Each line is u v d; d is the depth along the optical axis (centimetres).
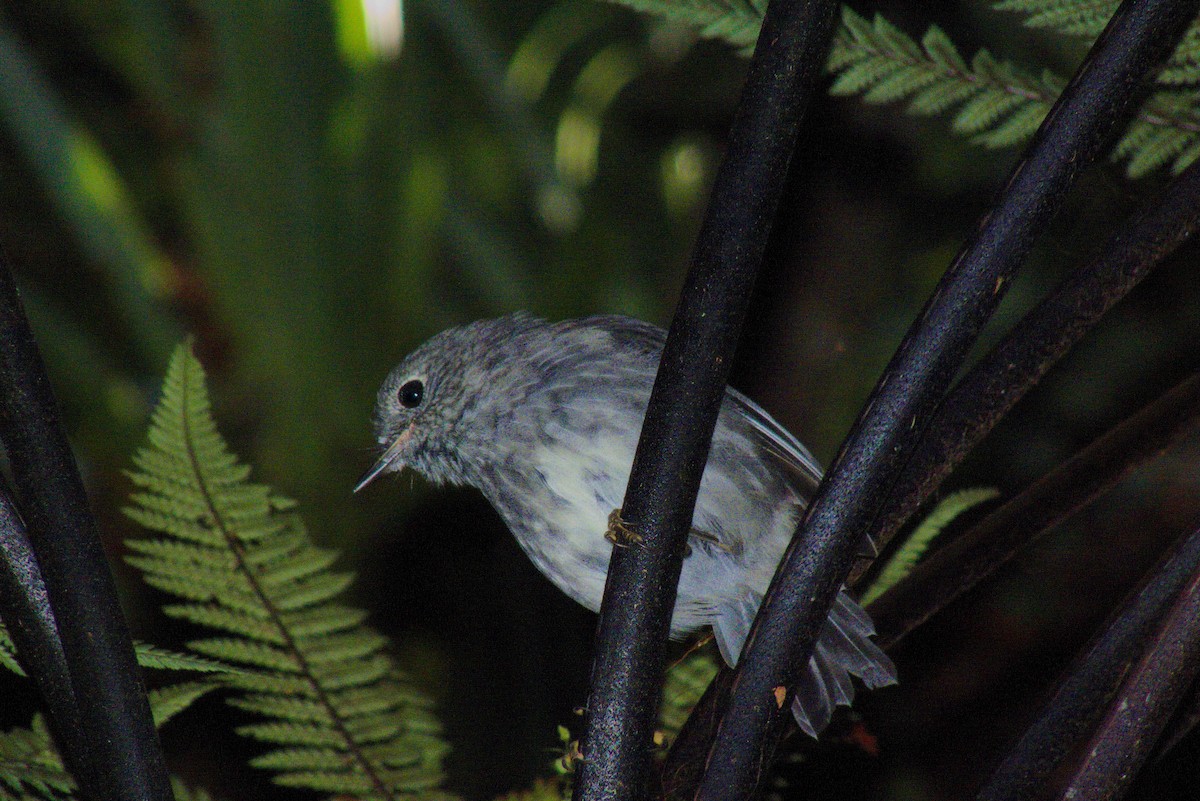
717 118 1291
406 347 973
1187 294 976
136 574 1011
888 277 1143
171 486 539
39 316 1022
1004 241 378
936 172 1078
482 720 1135
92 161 1020
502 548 1185
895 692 1026
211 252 955
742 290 384
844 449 386
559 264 1082
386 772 557
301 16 925
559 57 1218
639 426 683
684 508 394
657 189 1284
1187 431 446
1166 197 414
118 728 361
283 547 545
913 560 607
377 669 559
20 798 463
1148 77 523
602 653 393
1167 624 375
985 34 870
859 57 573
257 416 996
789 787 828
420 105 991
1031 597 1034
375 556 1080
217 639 548
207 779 1063
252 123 934
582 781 387
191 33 989
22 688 834
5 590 382
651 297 1229
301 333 961
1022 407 1040
